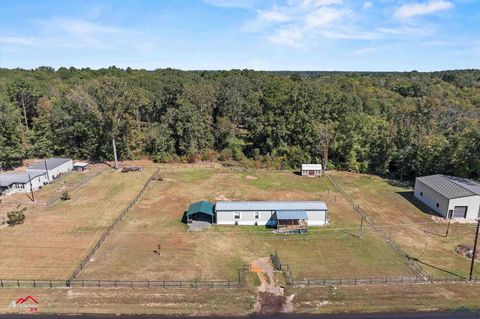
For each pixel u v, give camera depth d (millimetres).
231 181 65125
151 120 97938
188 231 44000
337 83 146625
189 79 127438
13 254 37750
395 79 175500
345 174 70438
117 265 35812
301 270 35094
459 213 48094
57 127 80438
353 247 40000
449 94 127000
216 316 28281
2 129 68750
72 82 126500
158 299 30359
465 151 58906
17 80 90875
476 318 27922
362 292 31453
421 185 54875
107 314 28422
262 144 79750
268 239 42031
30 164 74750
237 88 116062
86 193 57594
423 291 31594
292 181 65562
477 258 37438
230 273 34562
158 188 60406
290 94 77000
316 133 74000
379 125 74812
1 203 52562
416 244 40719
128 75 154875
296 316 28312
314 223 46250
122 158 80562
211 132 85812
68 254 37906
